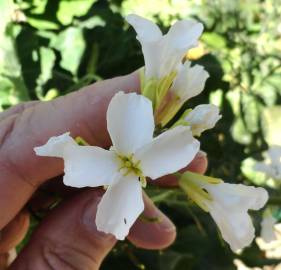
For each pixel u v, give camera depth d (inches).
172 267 4.7
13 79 4.7
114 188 2.5
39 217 3.5
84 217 3.1
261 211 4.5
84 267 3.2
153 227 3.6
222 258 4.9
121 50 5.2
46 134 3.1
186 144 2.4
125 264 4.7
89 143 3.2
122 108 2.5
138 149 2.5
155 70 2.7
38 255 3.2
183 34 2.7
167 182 3.1
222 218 2.7
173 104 2.9
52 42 5.2
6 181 3.0
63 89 5.1
